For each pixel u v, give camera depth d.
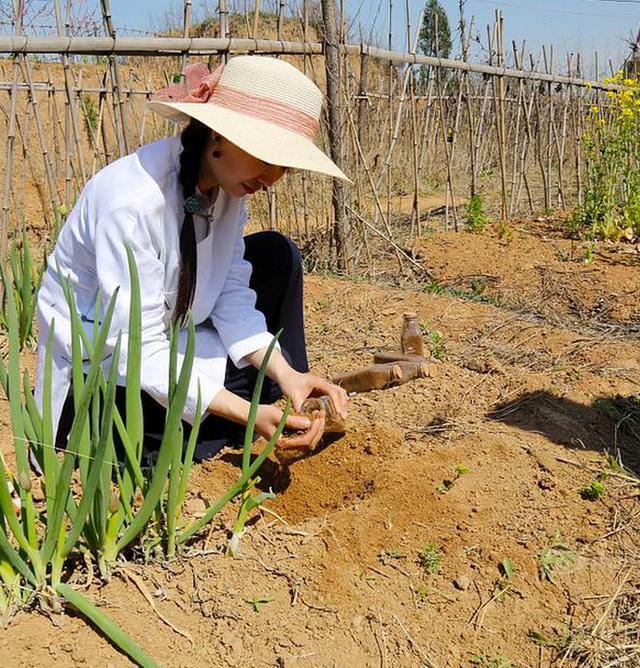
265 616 1.98
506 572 2.27
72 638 1.76
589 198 7.62
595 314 5.03
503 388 3.41
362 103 6.46
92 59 10.83
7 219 4.32
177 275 2.42
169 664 1.79
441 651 2.03
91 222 2.29
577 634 2.12
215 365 2.65
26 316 3.49
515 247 6.68
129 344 1.94
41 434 1.85
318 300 4.87
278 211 6.43
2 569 1.81
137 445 2.03
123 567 1.99
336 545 2.31
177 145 2.34
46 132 9.57
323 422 2.38
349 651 1.96
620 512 2.58
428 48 9.24
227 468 2.67
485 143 10.77
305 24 5.48
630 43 8.49
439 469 2.65
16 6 4.12
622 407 3.38
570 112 9.93
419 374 3.31
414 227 7.11
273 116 2.16
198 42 4.70
